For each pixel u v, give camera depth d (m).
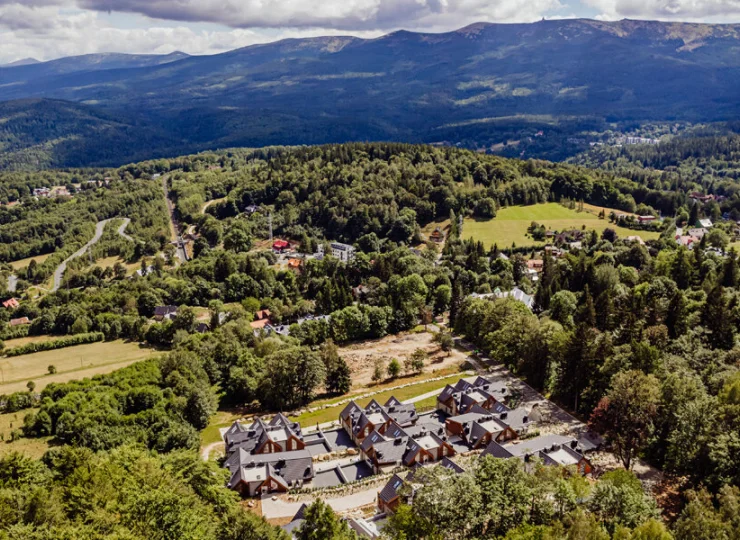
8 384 153.75
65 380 155.50
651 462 95.69
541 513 65.69
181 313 190.25
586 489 70.38
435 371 153.62
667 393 94.00
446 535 65.06
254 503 93.94
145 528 58.22
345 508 91.12
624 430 92.94
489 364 154.75
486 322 165.88
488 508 65.06
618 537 58.41
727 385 88.00
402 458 104.00
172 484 71.31
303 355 137.25
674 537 62.50
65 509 66.94
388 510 85.88
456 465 89.81
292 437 110.69
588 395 115.31
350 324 182.62
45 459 98.88
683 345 119.94
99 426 106.44
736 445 75.62
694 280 183.12
